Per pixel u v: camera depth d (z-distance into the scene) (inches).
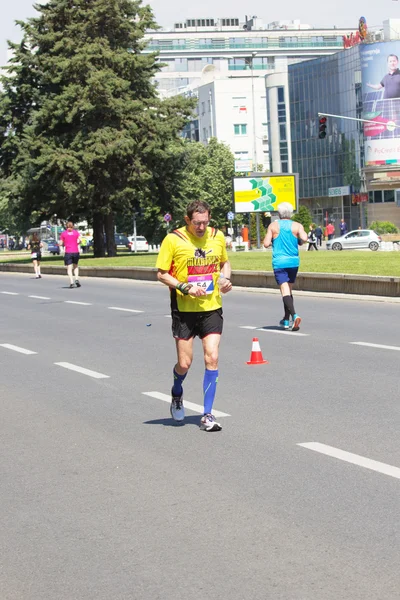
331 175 5054.1
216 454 331.0
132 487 293.4
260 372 512.7
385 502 265.4
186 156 2573.8
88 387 489.7
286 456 323.6
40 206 2544.3
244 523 251.9
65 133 2445.9
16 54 2559.1
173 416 390.9
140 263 1785.2
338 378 483.5
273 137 5457.7
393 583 205.3
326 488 281.9
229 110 6471.5
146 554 231.5
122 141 2368.4
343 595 199.9
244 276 1214.3
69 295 1212.5
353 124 4776.1
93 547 238.8
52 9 2488.9
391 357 550.0
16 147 2568.9
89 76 2406.5
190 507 269.0
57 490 294.4
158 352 617.0
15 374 547.2
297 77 5236.2
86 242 4318.4
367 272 1107.9
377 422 373.4
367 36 4623.5
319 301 957.2
